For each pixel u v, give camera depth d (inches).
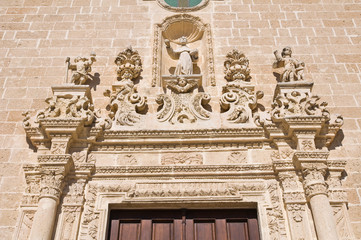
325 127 308.2
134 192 284.4
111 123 317.7
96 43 393.7
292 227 262.2
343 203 275.3
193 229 278.5
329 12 420.2
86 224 270.1
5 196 287.6
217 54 386.9
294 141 302.0
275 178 291.1
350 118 332.8
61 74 368.8
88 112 311.3
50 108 315.0
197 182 290.4
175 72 369.7
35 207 278.1
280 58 360.8
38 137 306.3
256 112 336.5
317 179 273.4
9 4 425.1
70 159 286.4
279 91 330.3
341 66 374.0
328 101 346.3
